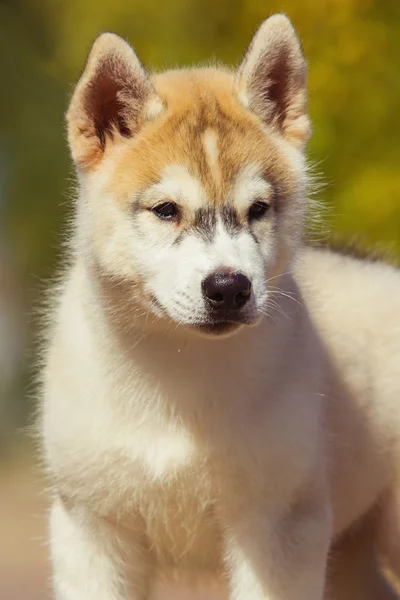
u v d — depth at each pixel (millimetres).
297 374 10062
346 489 11352
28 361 28828
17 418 29828
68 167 26062
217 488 10047
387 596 12383
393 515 11742
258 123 10141
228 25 21484
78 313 10320
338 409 11109
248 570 10094
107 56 9953
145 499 10172
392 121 20359
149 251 9586
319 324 11188
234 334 9781
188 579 11211
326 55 20266
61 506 10422
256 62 10234
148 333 9867
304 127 10414
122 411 10000
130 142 9961
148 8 22062
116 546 10406
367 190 20078
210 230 9500
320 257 11969
